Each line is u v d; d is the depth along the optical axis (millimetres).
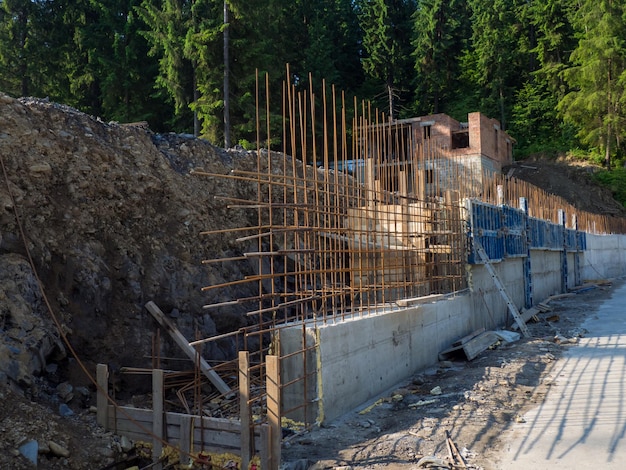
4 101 9453
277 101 31781
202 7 30234
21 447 5883
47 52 35188
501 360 11188
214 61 29109
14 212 8516
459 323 13000
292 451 6703
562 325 15914
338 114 32844
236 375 9477
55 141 9836
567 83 53312
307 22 46812
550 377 9852
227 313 10797
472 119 34500
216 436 6445
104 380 7082
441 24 51719
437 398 8742
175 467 6590
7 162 8875
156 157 11875
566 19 54625
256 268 12406
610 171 45969
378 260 12711
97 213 9914
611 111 48062
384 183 12438
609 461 6004
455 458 6215
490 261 14891
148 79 34906
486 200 18469
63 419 6867
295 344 7855
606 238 34844
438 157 34062
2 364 6836
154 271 10148
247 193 13703
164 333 9406
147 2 31000
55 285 8523
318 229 8164
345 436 7207
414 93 54062
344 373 8266
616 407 7824
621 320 16172
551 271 23219
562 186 43281
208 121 28828
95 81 36531
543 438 6777
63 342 8094
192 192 12109
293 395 7859
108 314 9023
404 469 6004
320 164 29359
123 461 6582
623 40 48094
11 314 7465
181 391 8273
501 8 56188
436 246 12836
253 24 29484
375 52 50500
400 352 10125
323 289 8617
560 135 53344
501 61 54125
